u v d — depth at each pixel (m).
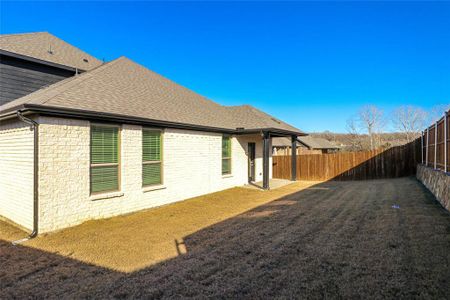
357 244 5.11
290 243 5.33
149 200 8.95
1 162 7.66
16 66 10.30
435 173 9.48
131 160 8.34
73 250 5.26
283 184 15.38
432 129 11.36
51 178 6.40
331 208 8.58
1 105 9.76
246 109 15.99
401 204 8.48
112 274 4.19
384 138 42.94
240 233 6.16
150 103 9.99
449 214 6.83
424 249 4.65
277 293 3.44
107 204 7.66
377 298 3.24
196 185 11.16
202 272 4.16
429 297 3.21
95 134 7.43
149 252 5.11
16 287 3.83
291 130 16.23
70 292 3.66
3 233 6.36
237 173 14.25
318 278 3.80
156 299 3.41
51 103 6.41
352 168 18.06
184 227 6.82
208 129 11.40
